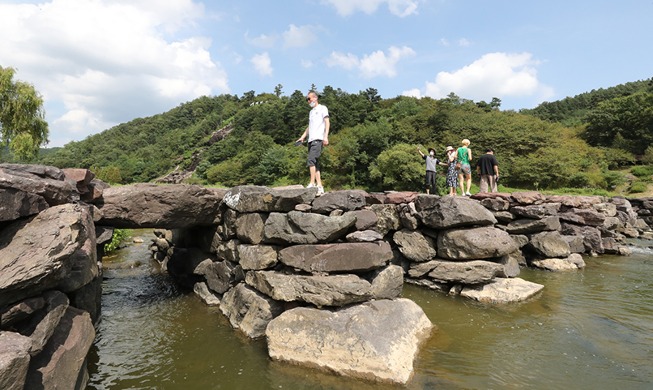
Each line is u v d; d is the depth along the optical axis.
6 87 24.78
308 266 6.03
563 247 10.72
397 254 9.52
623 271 10.29
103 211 6.65
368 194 10.12
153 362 5.25
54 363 3.26
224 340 6.01
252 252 6.79
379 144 48.34
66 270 3.85
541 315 6.82
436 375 4.73
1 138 25.52
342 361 4.89
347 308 5.72
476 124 54.16
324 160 50.34
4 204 3.15
